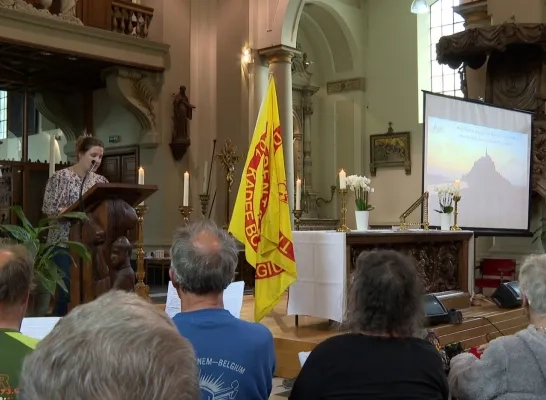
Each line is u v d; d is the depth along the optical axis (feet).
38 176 36.04
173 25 36.09
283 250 14.55
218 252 6.99
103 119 38.34
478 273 30.99
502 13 31.32
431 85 45.19
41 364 2.49
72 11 31.58
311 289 15.76
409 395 6.70
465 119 26.30
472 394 7.45
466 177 26.27
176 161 36.17
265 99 14.82
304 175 46.75
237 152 36.06
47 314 12.91
